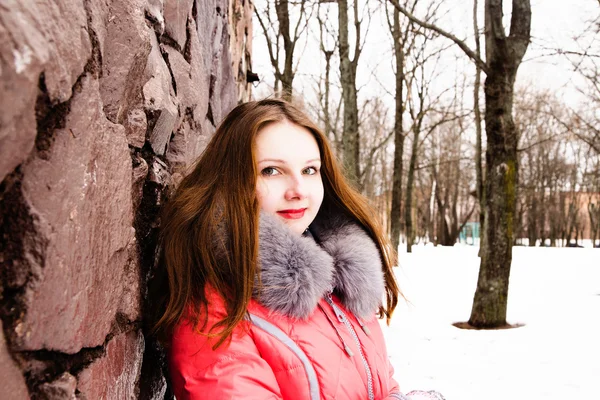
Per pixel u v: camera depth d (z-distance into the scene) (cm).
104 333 88
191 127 181
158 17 125
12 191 58
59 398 70
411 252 1664
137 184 109
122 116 99
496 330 507
